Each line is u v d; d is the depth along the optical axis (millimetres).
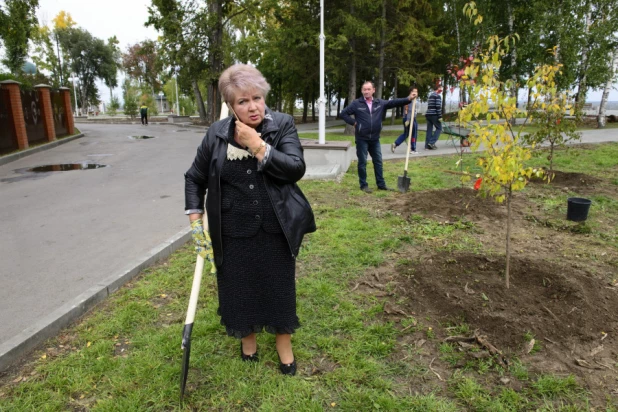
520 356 2553
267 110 2166
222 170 2121
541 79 3695
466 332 2775
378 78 19031
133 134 21062
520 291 3143
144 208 6309
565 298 3035
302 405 2191
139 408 2205
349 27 16484
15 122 13367
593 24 16734
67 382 2395
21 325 2994
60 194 7453
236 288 2287
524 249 4242
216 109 28859
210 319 3004
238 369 2482
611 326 2811
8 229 5375
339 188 6957
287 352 2461
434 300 3127
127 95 46812
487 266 3586
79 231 5215
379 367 2504
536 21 17438
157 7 26312
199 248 2250
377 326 2867
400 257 4078
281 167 2029
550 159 7414
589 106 30266
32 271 3971
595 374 2402
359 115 6531
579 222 5039
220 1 26016
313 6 18672
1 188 8156
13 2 14539
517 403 2199
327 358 2604
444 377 2422
